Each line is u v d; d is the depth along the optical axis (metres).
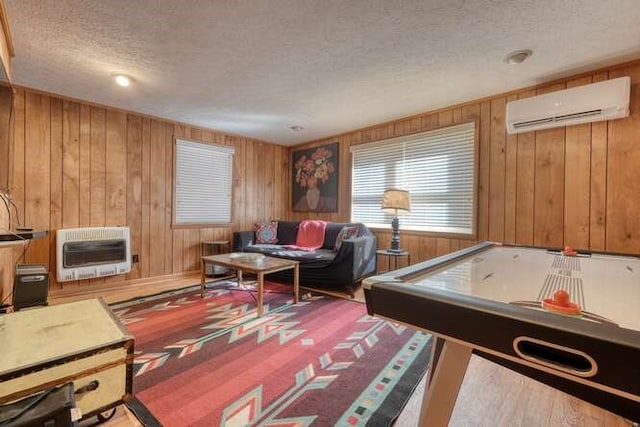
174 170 3.95
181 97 3.09
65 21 1.83
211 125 4.12
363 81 2.68
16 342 1.13
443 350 0.79
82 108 3.21
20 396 0.96
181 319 2.48
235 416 1.33
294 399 1.45
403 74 2.55
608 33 1.93
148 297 3.10
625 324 0.70
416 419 1.32
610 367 0.52
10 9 1.71
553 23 1.84
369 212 4.15
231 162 4.57
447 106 3.30
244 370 1.71
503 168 2.94
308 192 4.97
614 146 2.37
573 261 1.55
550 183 2.67
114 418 1.25
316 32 1.96
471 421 1.33
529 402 1.47
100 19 1.81
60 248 2.99
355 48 2.14
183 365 1.76
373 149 4.09
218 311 2.69
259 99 3.13
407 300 0.78
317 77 2.62
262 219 4.99
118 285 3.46
